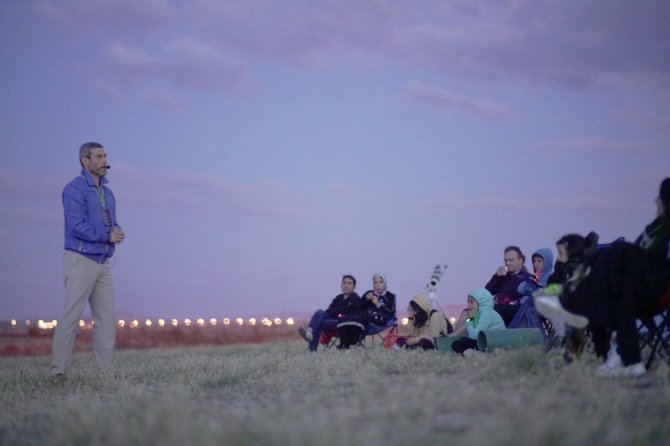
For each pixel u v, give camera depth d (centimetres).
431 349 1038
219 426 416
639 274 552
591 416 397
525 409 418
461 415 438
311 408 488
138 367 973
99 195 916
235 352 1486
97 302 914
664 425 381
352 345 1287
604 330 646
